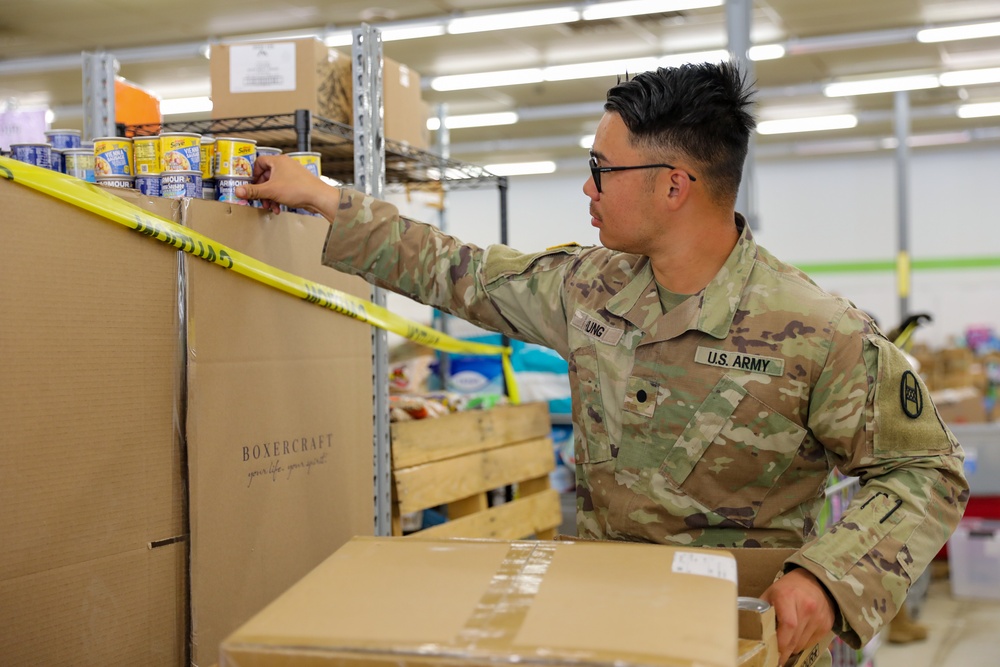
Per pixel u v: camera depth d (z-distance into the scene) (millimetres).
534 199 15695
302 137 2016
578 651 799
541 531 2910
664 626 852
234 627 1490
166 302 1377
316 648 833
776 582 1254
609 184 1471
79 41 8477
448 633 849
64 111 10992
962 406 7785
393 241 1688
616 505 1503
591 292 1565
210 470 1439
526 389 3389
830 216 14719
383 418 2207
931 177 14328
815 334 1396
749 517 1448
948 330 14211
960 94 11094
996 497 5723
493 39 8383
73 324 1233
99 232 1270
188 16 7781
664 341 1467
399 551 1105
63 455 1223
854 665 3125
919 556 1300
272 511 1588
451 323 3326
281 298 1629
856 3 7770
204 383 1430
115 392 1295
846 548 1262
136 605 1325
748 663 1006
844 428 1378
